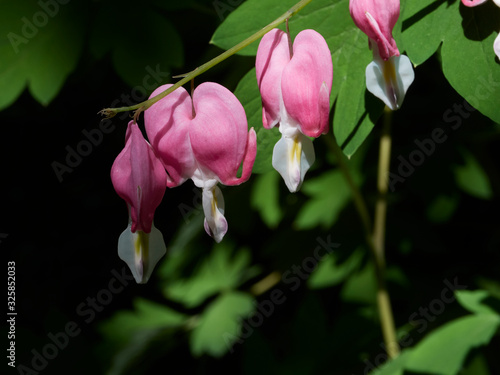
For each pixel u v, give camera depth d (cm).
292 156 44
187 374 75
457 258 64
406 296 63
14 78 55
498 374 59
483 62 46
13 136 74
